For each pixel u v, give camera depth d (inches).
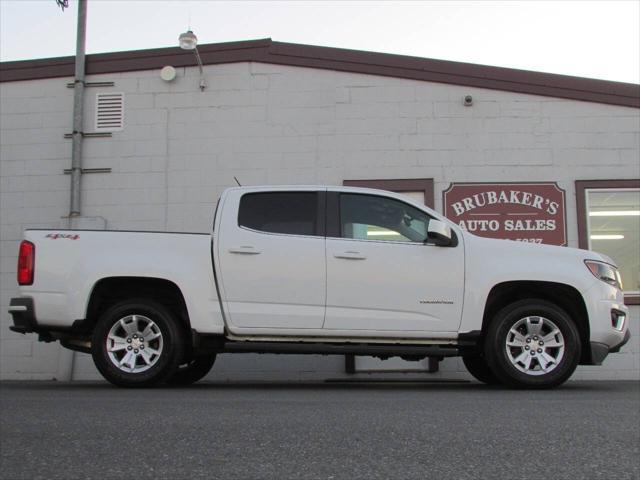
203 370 293.0
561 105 398.6
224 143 402.3
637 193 393.4
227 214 250.8
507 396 214.1
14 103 410.9
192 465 124.2
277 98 403.9
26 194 403.2
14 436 147.9
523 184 392.8
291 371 373.7
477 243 250.8
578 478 116.8
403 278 244.4
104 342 241.6
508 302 256.2
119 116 406.0
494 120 398.0
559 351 240.2
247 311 243.1
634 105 396.5
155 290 253.8
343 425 157.0
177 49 407.8
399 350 244.8
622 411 178.7
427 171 394.9
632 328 375.2
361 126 399.9
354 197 255.3
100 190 400.8
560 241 388.2
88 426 157.6
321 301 243.4
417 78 401.1
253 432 149.6
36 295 244.7
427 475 118.0
